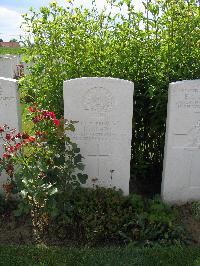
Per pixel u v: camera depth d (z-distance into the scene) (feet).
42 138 4.38
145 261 3.86
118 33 5.29
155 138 5.65
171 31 5.17
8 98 4.76
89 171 5.02
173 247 4.05
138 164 5.74
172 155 4.87
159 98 5.12
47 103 5.43
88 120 4.77
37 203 4.42
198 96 4.63
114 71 5.25
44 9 5.31
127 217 4.41
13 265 3.80
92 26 5.41
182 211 4.91
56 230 4.35
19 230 4.42
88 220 4.33
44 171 4.17
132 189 5.57
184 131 4.76
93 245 4.18
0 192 5.06
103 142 4.88
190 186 5.05
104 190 4.84
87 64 5.30
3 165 4.26
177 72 5.06
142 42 5.22
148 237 4.19
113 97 4.66
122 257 3.91
